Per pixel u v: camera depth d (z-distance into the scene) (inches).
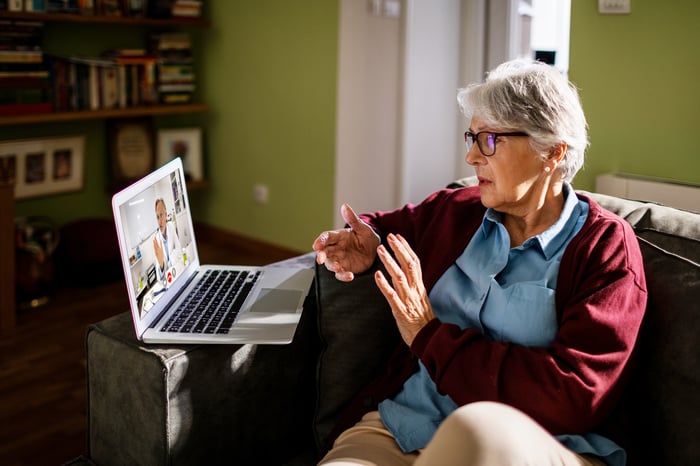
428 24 143.3
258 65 156.9
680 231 55.1
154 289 56.5
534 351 48.3
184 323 56.1
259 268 69.0
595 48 101.9
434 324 51.1
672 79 96.3
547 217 54.7
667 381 49.3
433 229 61.3
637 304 48.8
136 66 154.9
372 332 59.1
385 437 53.5
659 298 51.2
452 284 56.3
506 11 135.1
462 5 140.2
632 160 102.0
